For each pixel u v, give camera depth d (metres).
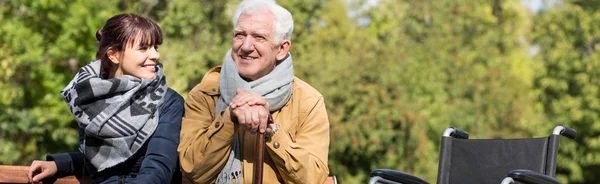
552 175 4.31
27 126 15.24
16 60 14.74
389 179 4.17
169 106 3.75
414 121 17.91
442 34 23.14
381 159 17.94
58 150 16.41
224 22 18.11
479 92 22.03
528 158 4.46
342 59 18.09
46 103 15.37
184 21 17.41
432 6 23.92
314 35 19.66
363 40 19.28
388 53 18.78
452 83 21.80
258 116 3.42
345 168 17.83
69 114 15.61
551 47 23.58
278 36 3.62
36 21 15.32
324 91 17.61
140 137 3.62
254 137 3.66
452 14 23.86
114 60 3.68
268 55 3.62
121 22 3.65
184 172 3.63
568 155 23.06
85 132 3.63
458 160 4.70
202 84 3.82
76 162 3.79
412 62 19.94
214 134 3.52
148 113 3.63
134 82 3.62
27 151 15.99
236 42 3.63
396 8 24.28
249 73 3.62
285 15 3.64
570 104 22.69
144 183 3.46
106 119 3.57
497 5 30.12
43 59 15.44
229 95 3.64
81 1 15.20
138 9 17.20
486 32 24.91
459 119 20.98
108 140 3.59
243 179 3.66
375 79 17.91
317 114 3.76
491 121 21.73
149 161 3.57
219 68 3.86
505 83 22.81
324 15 20.62
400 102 17.86
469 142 4.69
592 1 23.48
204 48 17.56
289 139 3.60
